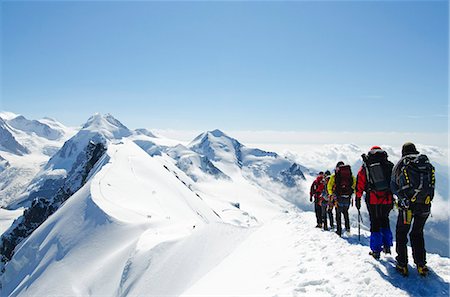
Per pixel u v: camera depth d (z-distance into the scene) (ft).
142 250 84.94
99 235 131.13
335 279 28.91
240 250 55.52
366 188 32.07
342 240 41.70
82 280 105.91
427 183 26.17
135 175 242.17
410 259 31.96
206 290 38.91
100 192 176.96
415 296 24.47
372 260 30.89
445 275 27.84
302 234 49.88
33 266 143.74
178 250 75.31
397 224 28.17
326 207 51.24
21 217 320.70
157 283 66.44
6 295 146.20
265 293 30.25
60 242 140.77
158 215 166.09
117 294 78.48
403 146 28.66
